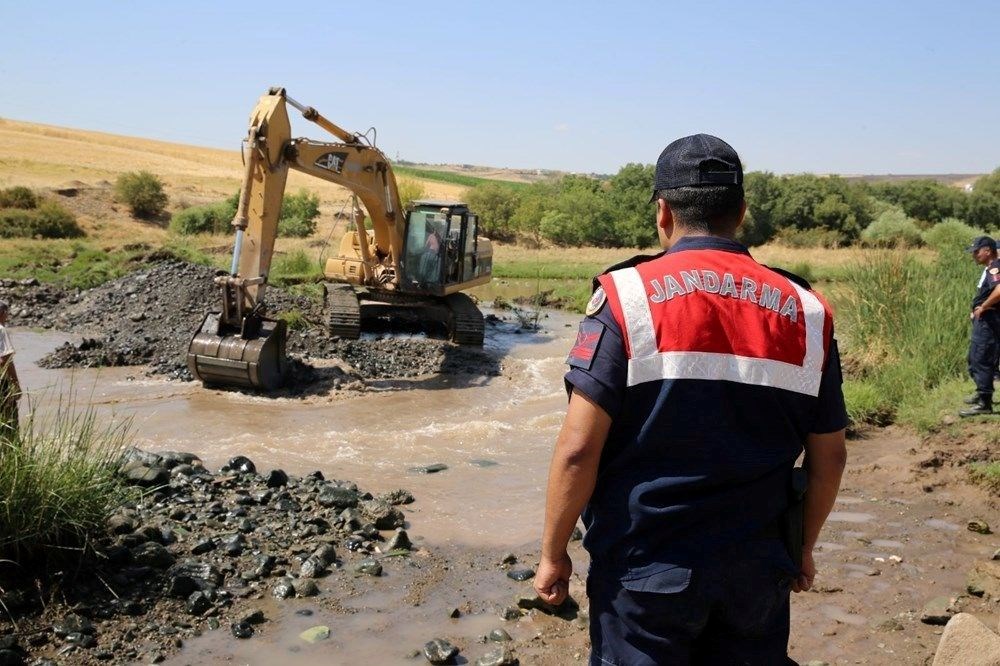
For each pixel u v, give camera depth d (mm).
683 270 2402
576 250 50344
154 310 16891
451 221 17203
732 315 2354
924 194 67000
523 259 42469
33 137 92250
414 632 4922
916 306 12062
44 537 4926
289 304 18344
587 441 2311
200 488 6918
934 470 8055
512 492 7805
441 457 9070
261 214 12430
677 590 2240
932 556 6195
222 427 10070
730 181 2523
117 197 56156
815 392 2408
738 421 2326
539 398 12469
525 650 4727
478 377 13992
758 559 2303
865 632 4977
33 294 19672
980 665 3434
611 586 2359
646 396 2318
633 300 2355
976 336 9297
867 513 7141
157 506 6359
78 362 13570
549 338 18906
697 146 2553
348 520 6500
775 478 2377
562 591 2451
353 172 15203
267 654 4590
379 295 17766
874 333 12219
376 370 13852
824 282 28438
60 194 54094
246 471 7629
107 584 4945
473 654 4672
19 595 4676
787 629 2445
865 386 10500
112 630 4672
